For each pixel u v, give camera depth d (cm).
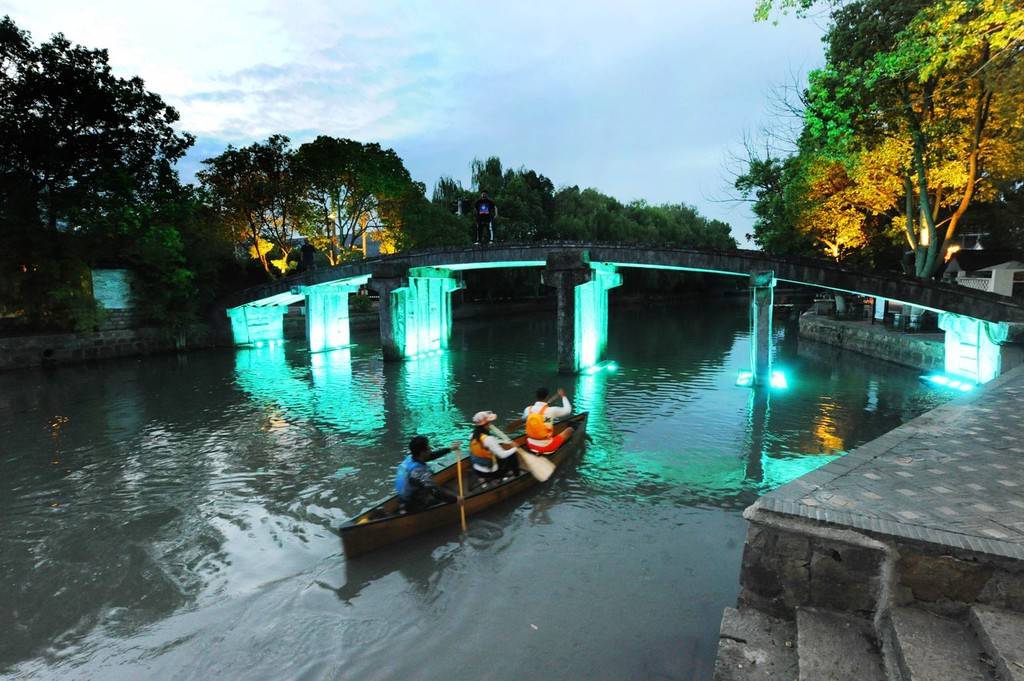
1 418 1775
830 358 2773
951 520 434
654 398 1947
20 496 1109
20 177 2691
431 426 1625
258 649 625
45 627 675
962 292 1781
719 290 10388
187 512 1016
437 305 3369
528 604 696
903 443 659
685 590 720
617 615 667
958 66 1769
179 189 3291
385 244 4544
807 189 2836
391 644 627
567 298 2447
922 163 2147
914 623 391
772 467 1212
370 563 806
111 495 1107
